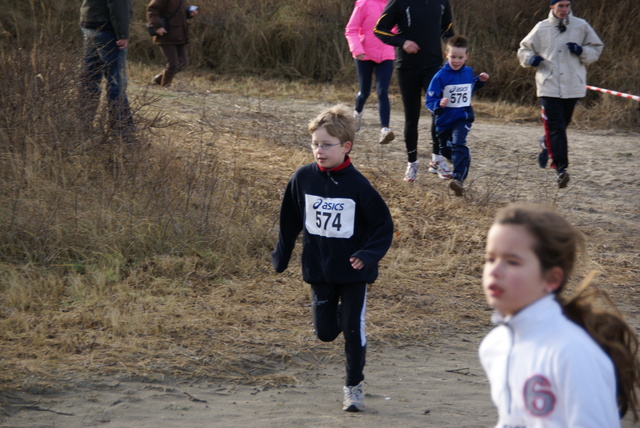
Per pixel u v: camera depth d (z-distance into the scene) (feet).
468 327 66.49
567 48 105.09
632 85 187.01
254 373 56.03
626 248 90.07
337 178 48.62
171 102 147.02
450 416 49.62
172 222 79.97
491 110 178.60
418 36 104.01
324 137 47.80
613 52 197.67
